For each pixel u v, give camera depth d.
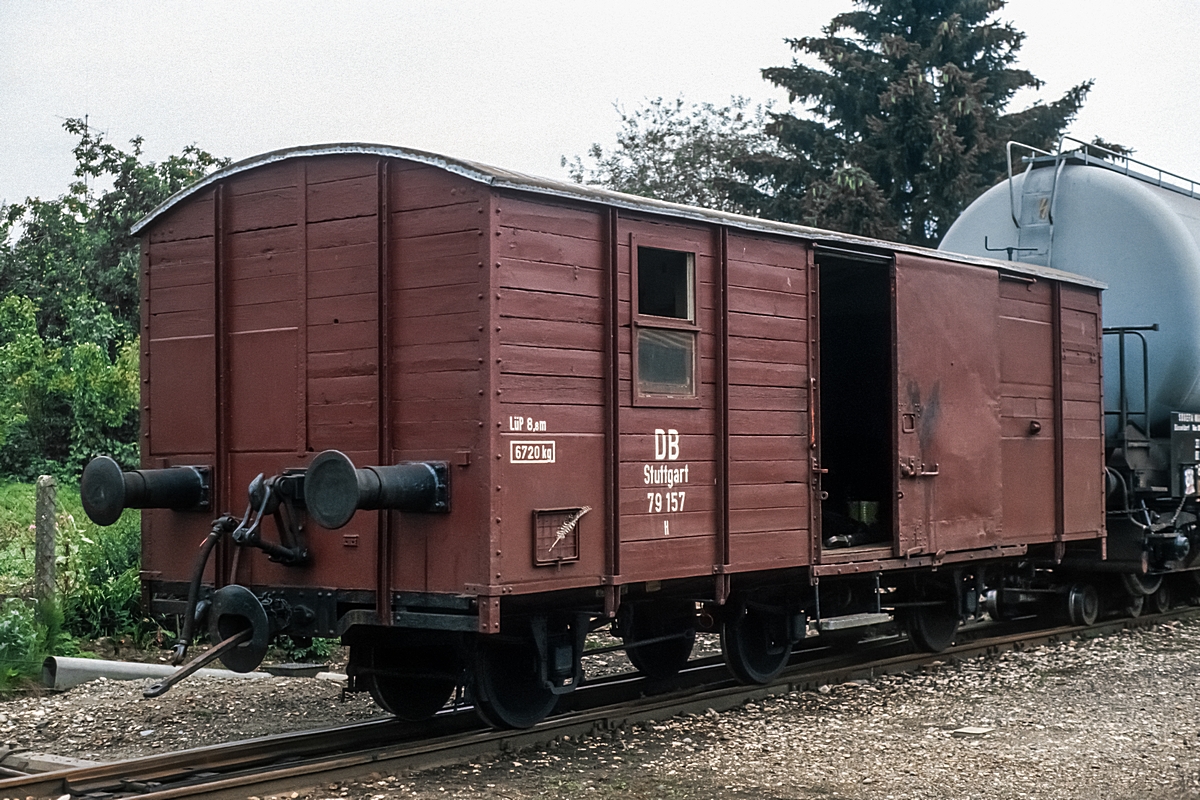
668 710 8.83
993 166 33.09
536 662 8.14
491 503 7.13
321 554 7.88
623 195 8.16
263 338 8.23
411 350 7.55
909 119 31.30
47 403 25.12
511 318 7.31
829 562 9.69
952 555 10.98
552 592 7.84
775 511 9.23
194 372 8.55
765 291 9.21
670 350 8.45
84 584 12.88
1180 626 14.02
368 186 7.73
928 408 10.62
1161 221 13.65
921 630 11.65
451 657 8.70
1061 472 12.52
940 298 10.83
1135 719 8.77
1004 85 34.09
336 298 7.87
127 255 30.80
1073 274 13.38
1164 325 13.55
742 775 7.23
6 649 10.69
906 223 31.91
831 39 33.81
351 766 7.06
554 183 7.68
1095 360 13.27
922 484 10.54
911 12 33.88
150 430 8.80
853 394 12.80
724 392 8.77
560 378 7.63
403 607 7.54
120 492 7.86
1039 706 9.26
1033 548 12.95
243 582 8.26
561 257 7.67
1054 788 6.91
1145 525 13.59
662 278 8.52
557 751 7.86
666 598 9.13
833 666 11.29
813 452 9.60
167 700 9.59
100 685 10.24
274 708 9.41
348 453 7.78
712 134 37.38
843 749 7.86
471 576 7.21
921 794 6.80
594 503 7.84
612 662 11.75
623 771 7.35
